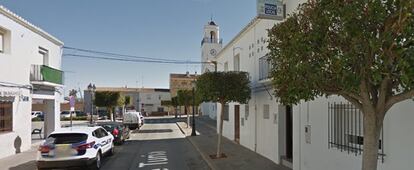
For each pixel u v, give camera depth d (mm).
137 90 77875
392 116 5504
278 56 4758
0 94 13086
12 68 14117
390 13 3457
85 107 54188
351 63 3641
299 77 4074
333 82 4004
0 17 13164
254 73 13953
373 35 3537
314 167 8016
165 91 78250
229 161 11703
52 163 9445
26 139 15305
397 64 3197
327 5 3947
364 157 4125
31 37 16031
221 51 21781
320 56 3953
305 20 4375
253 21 13492
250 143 14719
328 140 7395
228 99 12422
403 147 5270
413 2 3127
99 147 11000
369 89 4008
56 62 19625
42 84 16734
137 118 29781
